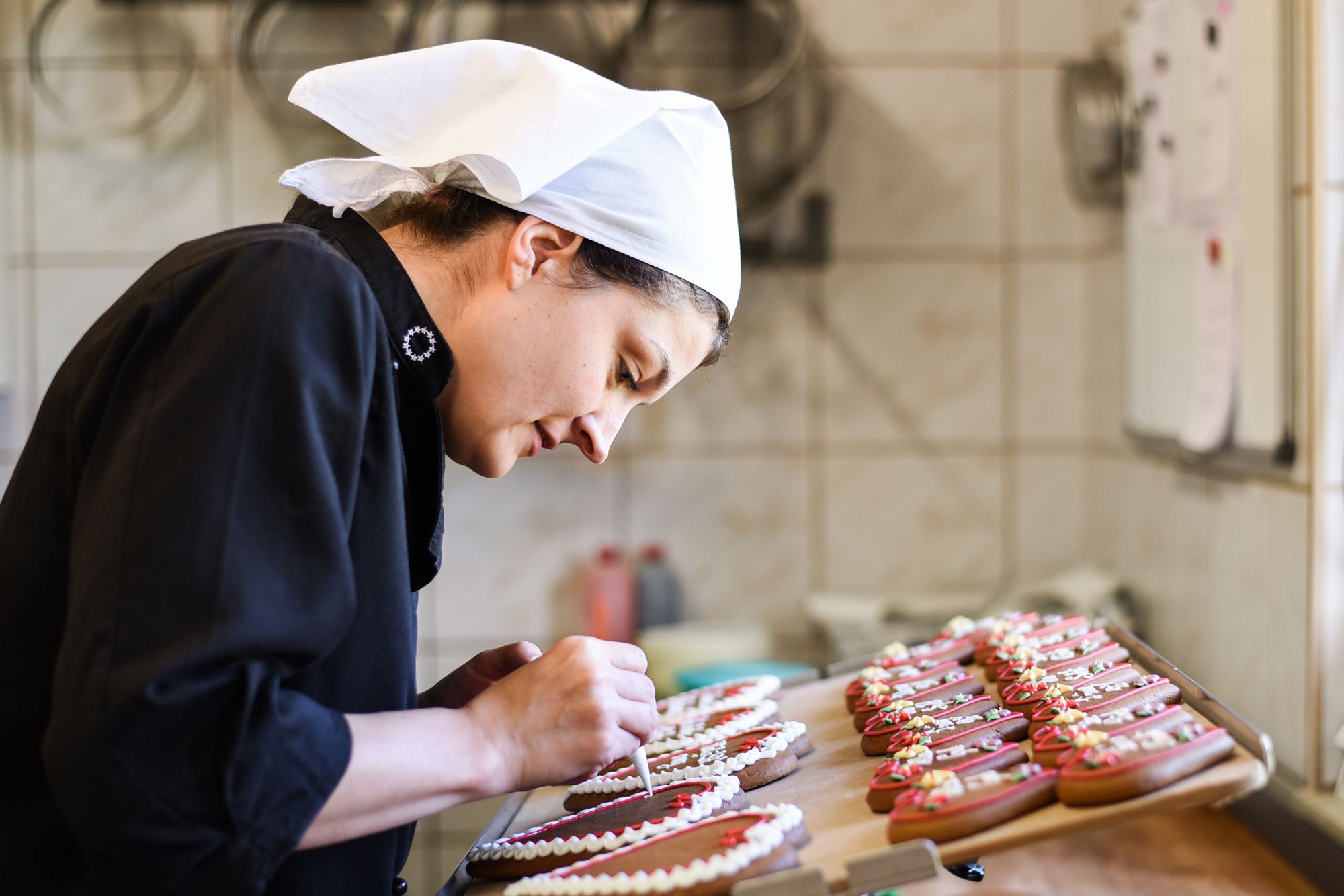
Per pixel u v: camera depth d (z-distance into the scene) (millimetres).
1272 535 1260
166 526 583
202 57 1948
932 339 2020
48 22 1928
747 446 2029
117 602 577
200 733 581
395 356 711
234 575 582
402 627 704
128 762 567
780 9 1930
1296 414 1191
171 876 584
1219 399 1359
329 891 701
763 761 832
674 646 1828
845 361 2021
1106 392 1911
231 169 1956
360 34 1933
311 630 605
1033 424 2027
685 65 1947
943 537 2041
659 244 746
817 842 666
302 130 1923
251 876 587
